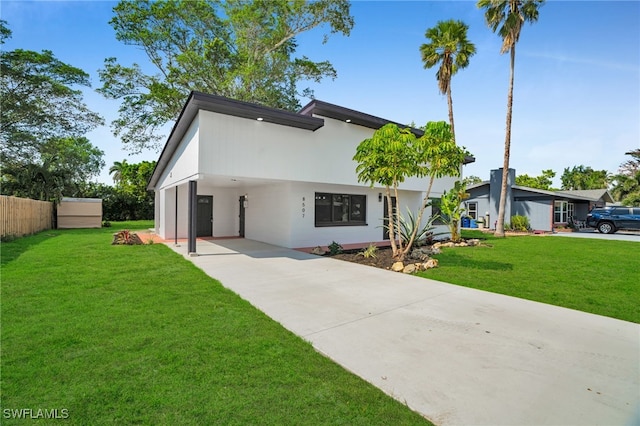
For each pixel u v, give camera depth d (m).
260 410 2.24
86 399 2.32
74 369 2.73
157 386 2.50
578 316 4.41
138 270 6.82
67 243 11.28
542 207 20.62
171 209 14.13
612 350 3.35
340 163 10.88
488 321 4.18
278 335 3.57
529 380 2.73
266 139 9.02
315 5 20.02
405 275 6.90
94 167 39.50
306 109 10.02
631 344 3.50
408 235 10.48
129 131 20.42
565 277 6.90
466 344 3.45
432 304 4.88
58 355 2.98
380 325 3.98
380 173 7.57
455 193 13.12
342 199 12.39
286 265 7.82
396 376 2.76
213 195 15.06
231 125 8.38
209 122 8.02
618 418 2.22
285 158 9.42
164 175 14.36
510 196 21.42
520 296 5.49
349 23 20.80
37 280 5.74
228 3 20.30
